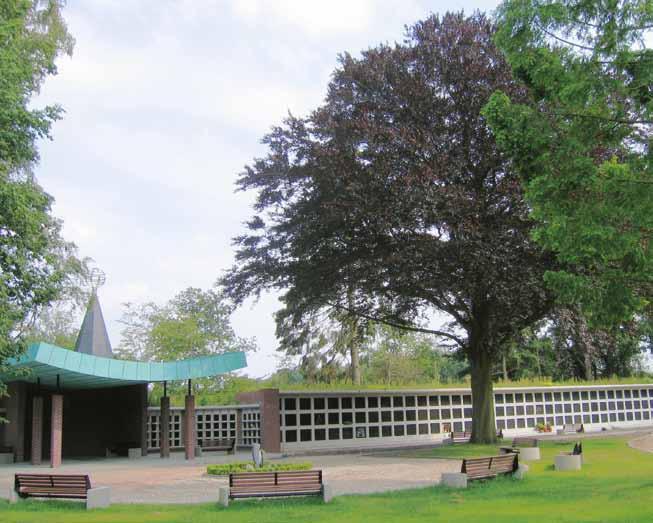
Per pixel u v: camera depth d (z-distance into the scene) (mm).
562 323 26531
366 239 26203
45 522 12102
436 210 23031
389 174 24125
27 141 16344
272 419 32000
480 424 30094
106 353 32969
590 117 10953
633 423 47250
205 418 38375
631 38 10555
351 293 29156
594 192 10805
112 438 37562
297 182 28594
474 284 24391
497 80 23797
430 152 24594
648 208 10367
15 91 15812
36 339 27297
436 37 25797
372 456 26812
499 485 15508
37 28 24812
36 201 16328
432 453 26375
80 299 25438
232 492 13766
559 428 42938
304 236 26797
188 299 57219
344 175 24750
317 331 38094
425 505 13086
